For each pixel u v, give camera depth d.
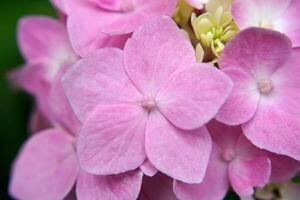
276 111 0.15
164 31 0.14
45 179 0.17
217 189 0.15
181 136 0.14
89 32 0.15
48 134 0.18
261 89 0.15
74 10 0.16
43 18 0.20
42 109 0.20
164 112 0.14
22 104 0.24
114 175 0.15
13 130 0.24
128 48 0.14
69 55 0.20
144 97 0.14
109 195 0.15
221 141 0.15
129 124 0.14
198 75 0.14
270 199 0.17
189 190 0.14
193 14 0.15
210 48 0.15
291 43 0.15
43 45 0.20
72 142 0.17
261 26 0.15
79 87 0.14
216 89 0.14
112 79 0.14
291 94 0.15
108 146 0.14
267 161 0.14
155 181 0.15
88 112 0.14
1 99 0.24
